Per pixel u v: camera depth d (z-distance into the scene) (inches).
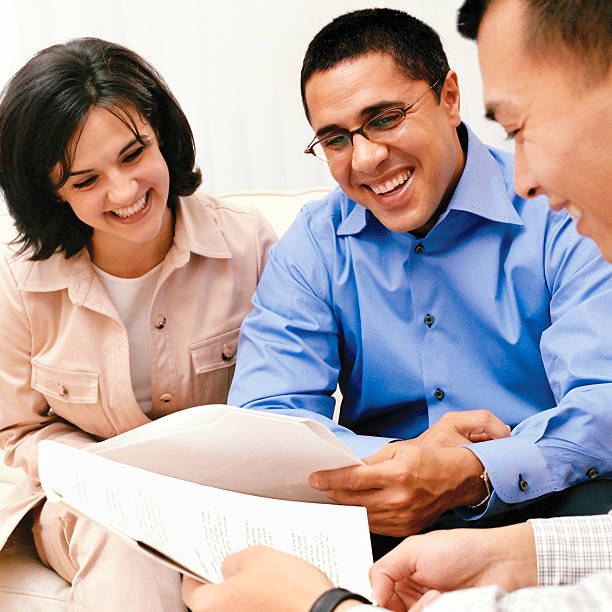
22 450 63.2
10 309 61.1
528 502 50.1
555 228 54.1
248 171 104.3
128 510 38.0
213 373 63.9
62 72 52.6
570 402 48.8
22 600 58.1
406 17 52.4
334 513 40.1
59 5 100.0
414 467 45.8
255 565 33.8
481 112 98.8
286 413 55.5
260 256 65.2
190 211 63.1
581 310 51.0
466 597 26.8
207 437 41.0
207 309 63.5
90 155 53.4
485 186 55.2
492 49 29.8
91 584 53.9
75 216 59.1
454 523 51.9
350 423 61.8
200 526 38.7
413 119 51.1
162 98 58.6
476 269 55.5
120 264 60.9
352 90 50.9
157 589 53.0
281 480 44.7
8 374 63.2
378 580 37.0
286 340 58.5
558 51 28.1
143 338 63.1
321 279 59.4
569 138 29.1
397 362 57.6
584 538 38.3
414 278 56.6
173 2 100.1
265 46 100.8
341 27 52.0
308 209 62.2
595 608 25.1
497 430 51.9
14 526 59.7
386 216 54.3
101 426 63.5
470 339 56.3
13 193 56.8
